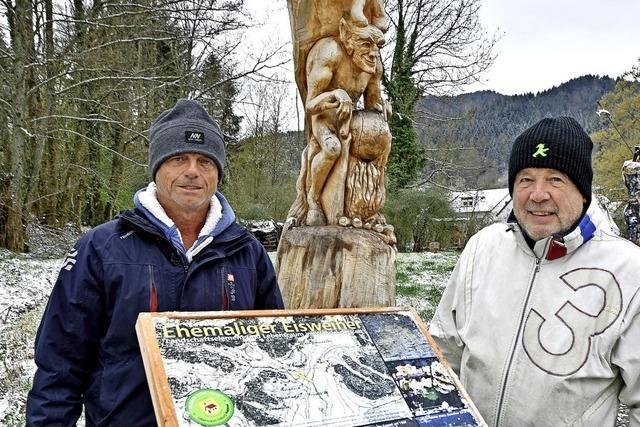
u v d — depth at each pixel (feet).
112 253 5.64
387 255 11.68
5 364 14.67
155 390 4.15
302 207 12.87
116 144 53.78
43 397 5.39
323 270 11.49
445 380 5.08
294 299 11.66
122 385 5.35
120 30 47.16
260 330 4.86
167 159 6.09
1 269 33.24
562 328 5.63
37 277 33.06
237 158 77.87
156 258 5.74
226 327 4.76
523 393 5.69
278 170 82.02
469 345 6.24
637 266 5.54
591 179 5.97
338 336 5.10
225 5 42.14
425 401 4.84
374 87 12.78
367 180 12.30
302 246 11.68
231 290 6.00
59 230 52.49
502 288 6.18
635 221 30.78
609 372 5.44
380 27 12.67
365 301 11.42
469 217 64.69
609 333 5.43
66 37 46.01
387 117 13.10
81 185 58.39
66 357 5.51
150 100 49.57
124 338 5.43
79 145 53.36
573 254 5.84
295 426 4.29
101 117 46.16
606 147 97.25
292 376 4.60
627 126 89.71
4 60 44.06
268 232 57.16
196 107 6.36
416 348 5.27
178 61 50.85
